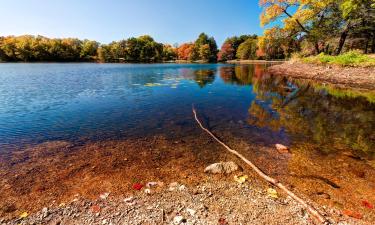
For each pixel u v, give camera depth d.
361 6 21.62
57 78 21.20
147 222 3.10
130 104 10.70
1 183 4.05
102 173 4.45
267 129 7.23
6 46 63.59
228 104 10.93
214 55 90.69
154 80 20.50
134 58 83.31
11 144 5.82
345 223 3.08
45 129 7.02
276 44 31.56
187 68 41.16
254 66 47.81
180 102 11.30
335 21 25.02
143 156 5.23
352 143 6.05
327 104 10.73
